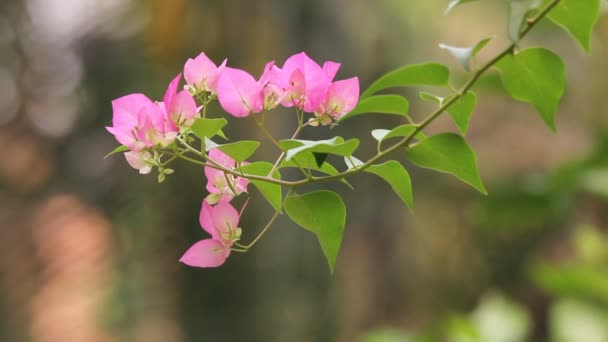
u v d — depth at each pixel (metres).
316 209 1.26
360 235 5.75
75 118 5.37
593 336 2.78
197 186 4.58
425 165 1.30
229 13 4.48
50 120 5.50
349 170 1.25
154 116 1.17
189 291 4.67
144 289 4.84
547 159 6.67
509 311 2.93
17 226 5.20
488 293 6.68
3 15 5.41
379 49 4.69
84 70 5.10
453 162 1.28
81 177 5.23
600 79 5.14
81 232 5.03
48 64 5.46
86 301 4.97
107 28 5.01
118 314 4.88
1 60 5.54
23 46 5.48
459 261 6.68
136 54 4.79
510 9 1.27
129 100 1.19
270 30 4.46
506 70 1.39
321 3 4.46
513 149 6.86
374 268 6.07
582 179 2.86
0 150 5.44
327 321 4.76
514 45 1.28
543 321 6.64
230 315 4.61
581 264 3.11
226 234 1.26
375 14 4.70
